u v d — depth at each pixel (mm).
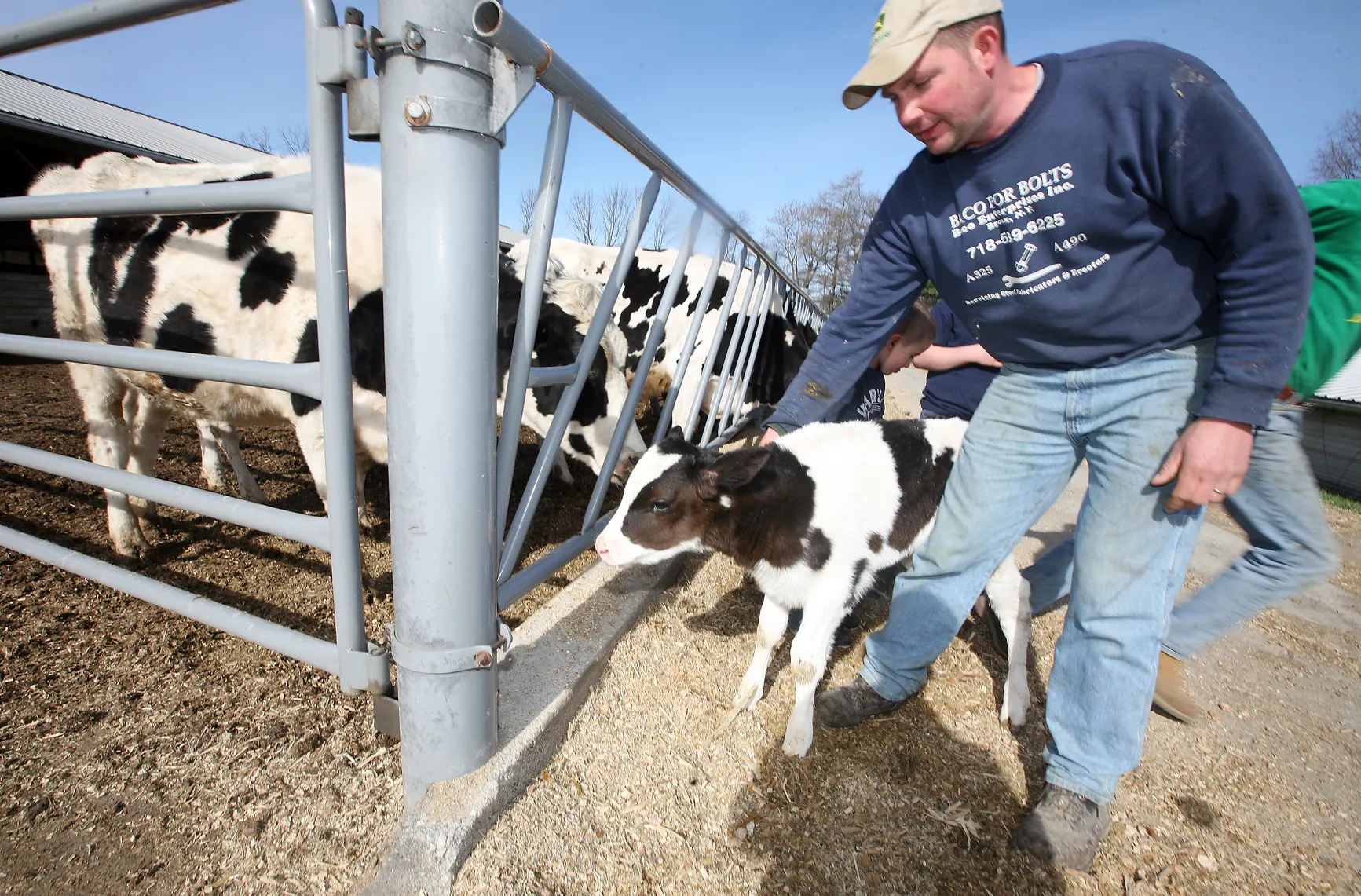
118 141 9820
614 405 4059
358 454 3861
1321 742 2750
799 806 2143
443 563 1671
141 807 2057
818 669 2406
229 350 3600
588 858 1860
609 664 2648
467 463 1631
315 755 2262
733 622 3242
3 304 10109
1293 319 1562
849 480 2586
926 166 2051
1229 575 2568
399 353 1560
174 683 2650
